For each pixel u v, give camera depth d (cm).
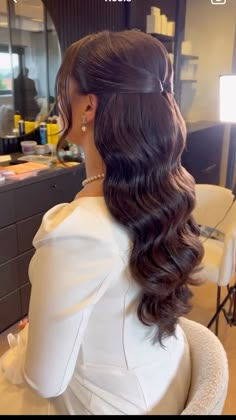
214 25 379
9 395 74
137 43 59
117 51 57
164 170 60
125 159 57
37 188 186
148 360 67
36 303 56
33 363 57
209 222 199
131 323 64
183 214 63
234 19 368
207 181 379
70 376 59
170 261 63
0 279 178
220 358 70
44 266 55
